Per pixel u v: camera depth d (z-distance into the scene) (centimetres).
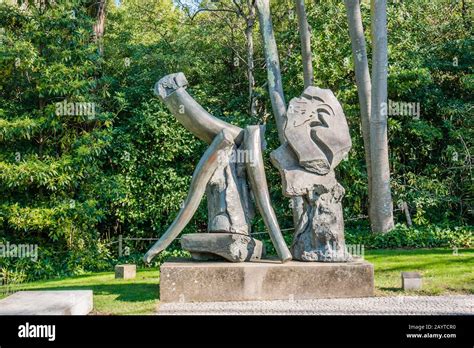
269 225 716
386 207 1346
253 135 739
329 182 718
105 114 1287
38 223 1180
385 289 709
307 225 726
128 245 1443
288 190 718
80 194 1294
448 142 1575
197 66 1697
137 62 1622
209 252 714
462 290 684
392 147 1584
